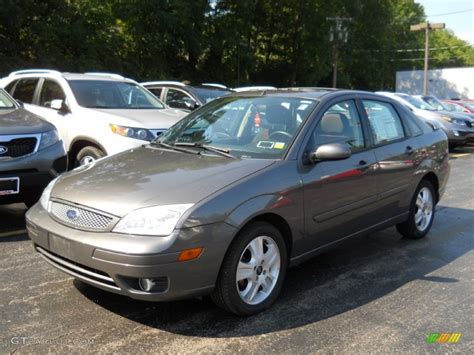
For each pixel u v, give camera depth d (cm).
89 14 3158
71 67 2933
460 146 1619
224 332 350
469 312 393
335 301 408
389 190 511
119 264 323
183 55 3884
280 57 4822
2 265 461
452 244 573
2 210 659
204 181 362
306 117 438
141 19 3516
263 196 368
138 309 380
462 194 863
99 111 748
